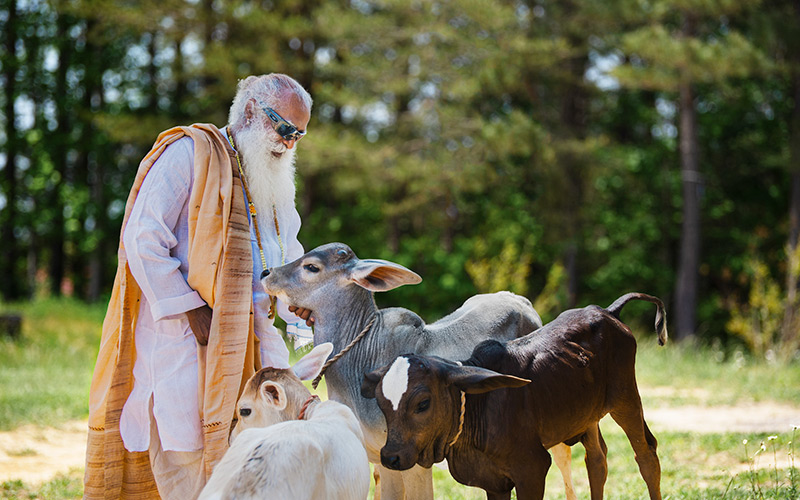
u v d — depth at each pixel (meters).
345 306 4.78
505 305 5.32
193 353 4.56
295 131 4.84
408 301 23.41
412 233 29.08
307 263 4.75
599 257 29.48
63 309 20.92
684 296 23.41
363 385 4.28
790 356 17.33
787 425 9.62
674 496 6.46
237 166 4.74
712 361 16.12
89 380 12.65
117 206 30.61
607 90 26.34
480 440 4.40
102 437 4.66
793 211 22.94
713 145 28.53
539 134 21.98
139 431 4.56
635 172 28.62
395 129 24.22
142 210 4.53
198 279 4.54
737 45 21.02
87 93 28.98
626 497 6.48
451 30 21.89
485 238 25.89
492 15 21.44
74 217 28.80
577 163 23.39
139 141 24.09
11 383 12.09
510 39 22.11
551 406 4.57
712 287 28.89
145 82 29.39
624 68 21.69
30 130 28.97
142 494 4.63
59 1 22.52
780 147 27.05
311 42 24.81
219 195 4.62
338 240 27.14
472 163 22.61
